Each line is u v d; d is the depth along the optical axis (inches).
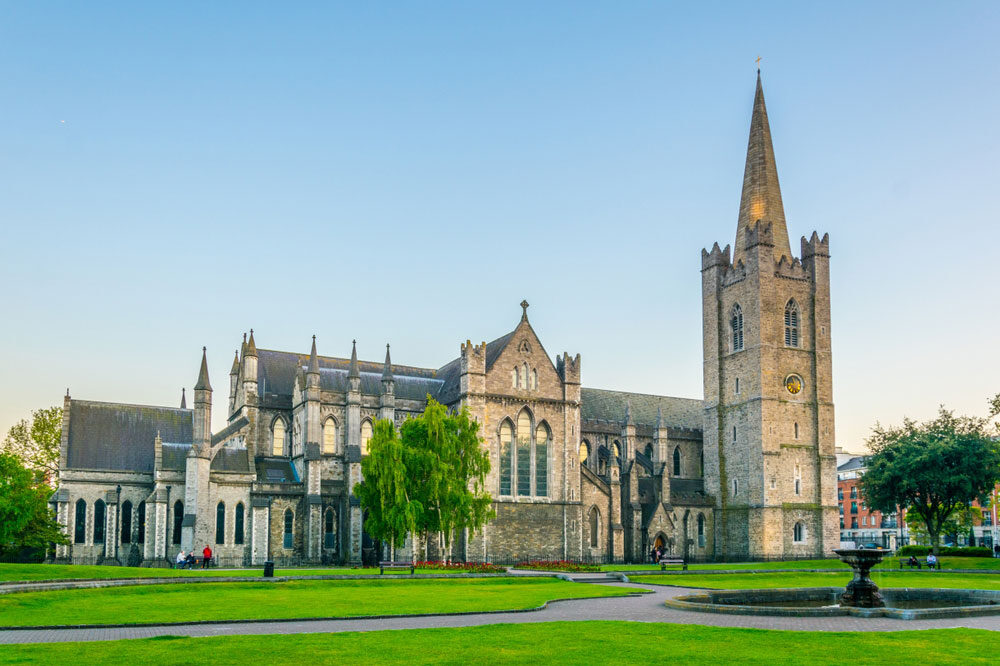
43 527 4180.6
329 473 4916.3
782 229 5802.2
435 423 4079.7
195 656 1305.4
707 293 5935.0
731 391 5684.1
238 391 5231.3
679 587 2891.2
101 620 1809.8
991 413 5002.5
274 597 2406.5
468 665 1235.9
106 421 4793.3
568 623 1731.1
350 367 4982.8
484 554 4746.6
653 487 5511.8
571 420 5118.1
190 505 4414.4
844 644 1429.6
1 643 1449.3
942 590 2449.6
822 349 5674.2
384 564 4067.4
